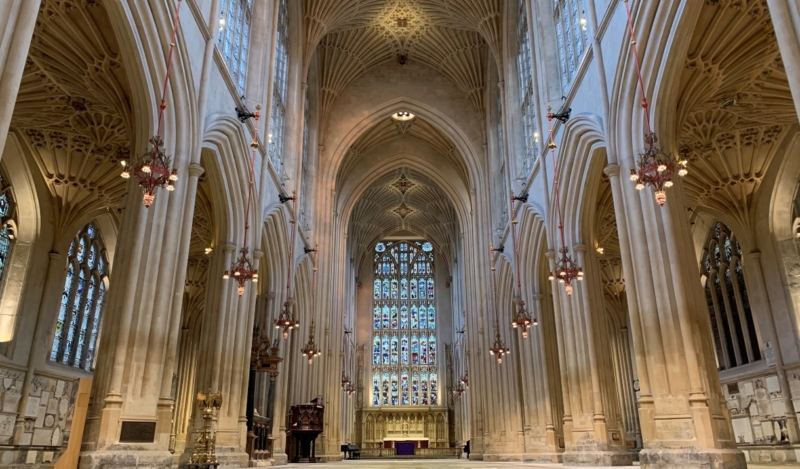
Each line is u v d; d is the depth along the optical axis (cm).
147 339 1096
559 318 1841
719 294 2564
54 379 2094
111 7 1064
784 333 2075
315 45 2803
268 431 2141
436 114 3391
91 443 988
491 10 2734
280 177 2322
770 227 2152
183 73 1261
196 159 1307
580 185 1762
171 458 1077
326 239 3231
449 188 3862
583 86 1639
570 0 1850
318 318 3097
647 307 1180
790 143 2011
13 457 1803
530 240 2352
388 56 3419
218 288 1639
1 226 1938
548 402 2255
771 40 1373
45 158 1989
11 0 702
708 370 1101
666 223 1188
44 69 1477
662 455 1072
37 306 2002
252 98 1839
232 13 1741
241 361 1664
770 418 2145
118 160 1983
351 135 3375
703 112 1814
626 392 3444
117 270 1115
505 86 2678
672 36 1180
